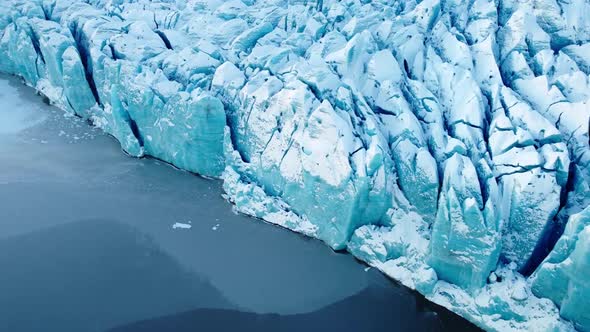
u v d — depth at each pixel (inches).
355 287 750.5
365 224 811.4
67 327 665.0
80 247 810.8
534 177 698.2
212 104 916.0
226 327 678.5
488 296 677.3
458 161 718.5
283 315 701.3
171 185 988.6
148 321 681.6
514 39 931.3
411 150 797.2
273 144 885.8
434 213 767.1
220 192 970.7
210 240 838.5
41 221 867.4
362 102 850.8
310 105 842.2
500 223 682.8
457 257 690.8
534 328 637.9
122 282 744.3
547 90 825.5
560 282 621.9
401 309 713.6
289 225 871.7
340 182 770.8
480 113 804.0
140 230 855.7
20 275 746.2
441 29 981.2
